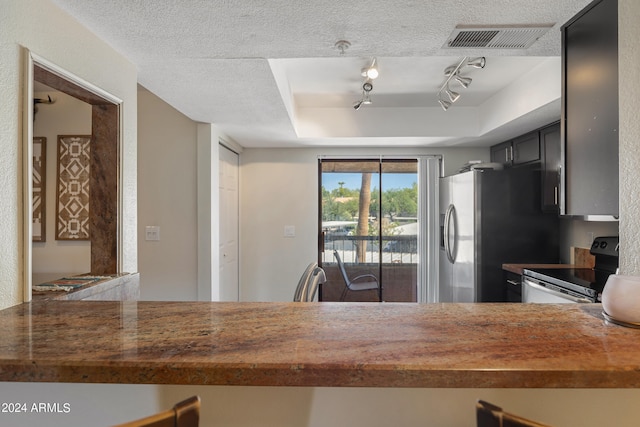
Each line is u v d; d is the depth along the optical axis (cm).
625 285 92
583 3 135
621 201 117
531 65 253
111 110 172
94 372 70
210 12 139
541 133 308
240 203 422
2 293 112
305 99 335
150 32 153
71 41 140
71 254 268
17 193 117
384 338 83
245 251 423
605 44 129
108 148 171
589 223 281
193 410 55
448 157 420
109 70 165
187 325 93
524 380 68
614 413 80
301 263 423
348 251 433
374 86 299
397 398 83
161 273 319
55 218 268
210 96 238
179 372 70
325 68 261
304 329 90
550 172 293
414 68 262
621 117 117
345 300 432
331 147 421
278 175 423
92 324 94
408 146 416
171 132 318
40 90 266
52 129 267
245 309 109
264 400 84
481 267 304
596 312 105
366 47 172
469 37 162
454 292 349
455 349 77
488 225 305
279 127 325
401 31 156
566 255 304
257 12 140
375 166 431
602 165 132
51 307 113
